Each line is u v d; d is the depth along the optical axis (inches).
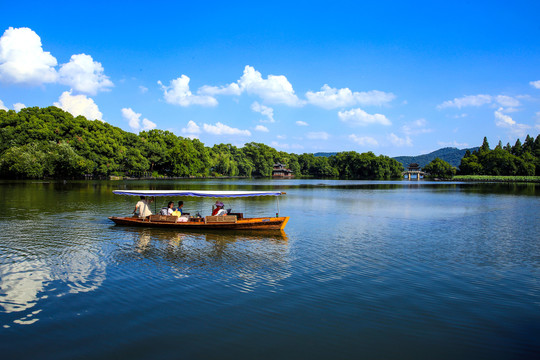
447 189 3127.5
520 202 1824.6
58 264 607.8
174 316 416.2
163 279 537.3
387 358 339.0
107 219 1079.0
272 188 3070.9
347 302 459.5
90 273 562.6
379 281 540.1
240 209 1429.6
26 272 563.8
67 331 381.1
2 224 981.2
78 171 3671.3
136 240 800.9
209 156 6811.0
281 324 400.2
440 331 390.0
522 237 882.1
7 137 3833.7
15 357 332.8
